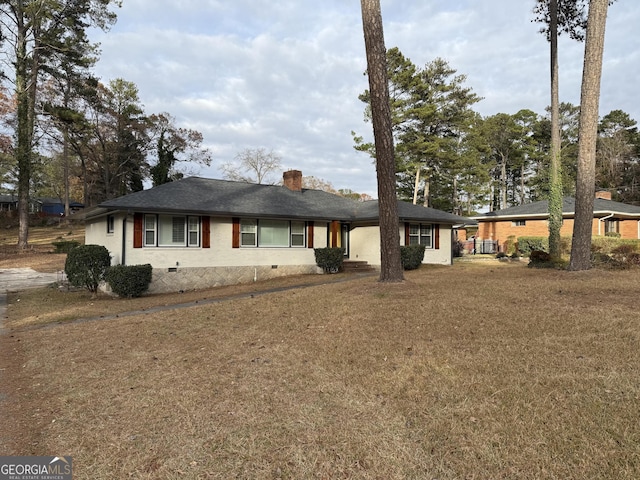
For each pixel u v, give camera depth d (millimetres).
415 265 16891
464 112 34062
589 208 10914
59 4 24500
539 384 4090
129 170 42031
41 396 4668
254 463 3131
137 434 3627
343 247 19344
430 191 41250
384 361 5098
